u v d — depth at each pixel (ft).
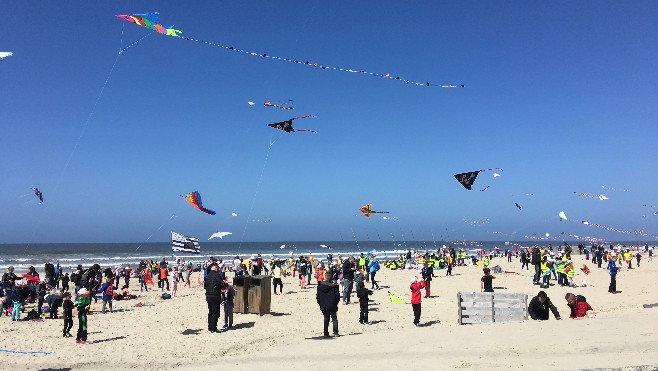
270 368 25.17
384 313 51.03
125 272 77.87
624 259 105.50
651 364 16.66
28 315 50.42
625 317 27.94
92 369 30.04
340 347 29.35
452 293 66.90
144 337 39.83
